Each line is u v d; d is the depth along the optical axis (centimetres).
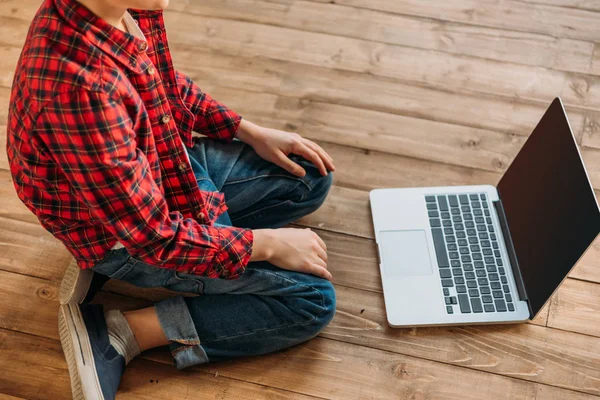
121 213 88
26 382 124
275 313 120
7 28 182
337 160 156
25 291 135
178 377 124
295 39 180
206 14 185
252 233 108
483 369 126
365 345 129
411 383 124
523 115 164
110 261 108
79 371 111
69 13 78
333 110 166
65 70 77
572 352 127
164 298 135
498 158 156
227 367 126
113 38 82
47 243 142
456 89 170
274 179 130
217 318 119
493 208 141
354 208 148
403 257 135
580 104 166
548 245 119
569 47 178
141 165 87
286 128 162
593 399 122
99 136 80
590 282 137
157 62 107
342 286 137
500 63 175
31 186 92
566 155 117
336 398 123
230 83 171
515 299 129
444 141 159
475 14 186
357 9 187
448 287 131
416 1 189
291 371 126
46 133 80
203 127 128
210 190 121
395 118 164
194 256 100
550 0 188
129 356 122
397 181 153
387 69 174
